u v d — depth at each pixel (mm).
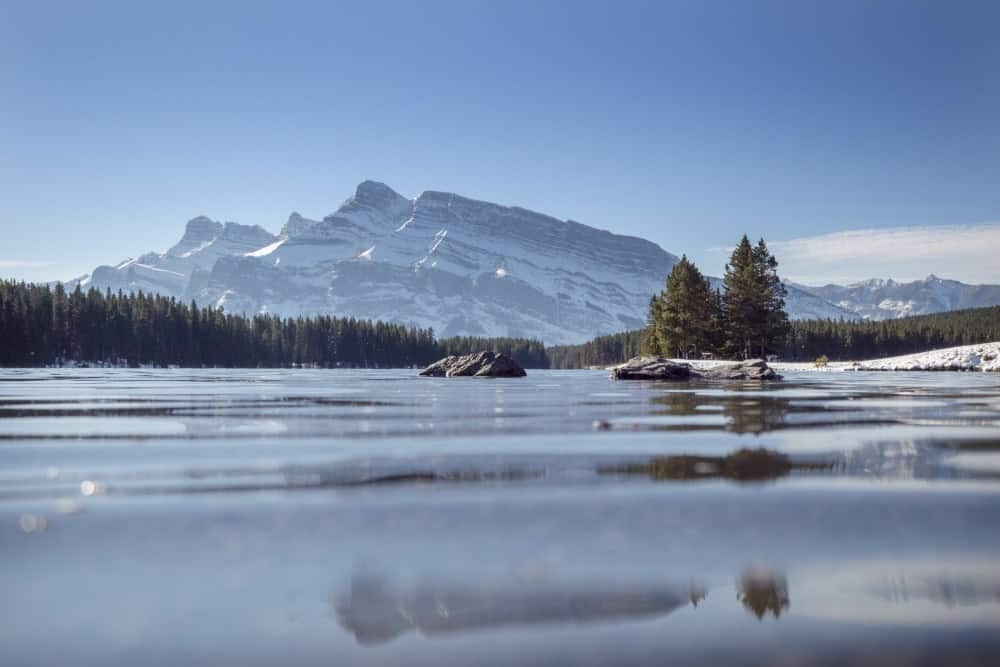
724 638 4883
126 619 5137
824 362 110562
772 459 11586
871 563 6320
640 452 12500
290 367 196000
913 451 12383
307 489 9320
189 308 178375
